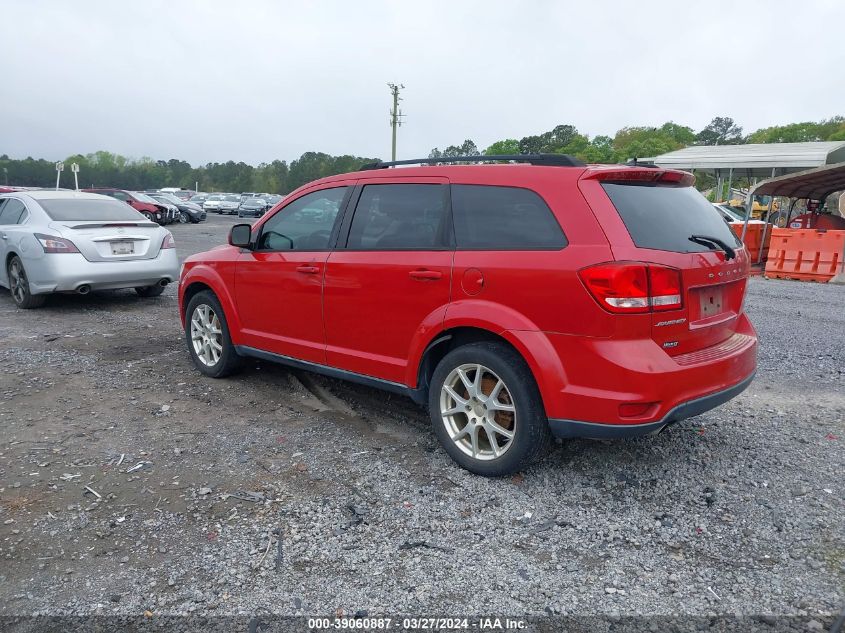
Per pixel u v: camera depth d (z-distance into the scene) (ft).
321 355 14.76
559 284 10.61
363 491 11.58
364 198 14.14
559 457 13.01
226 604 8.54
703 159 69.72
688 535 10.22
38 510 10.77
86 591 8.76
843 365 20.20
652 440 13.94
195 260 18.61
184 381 17.98
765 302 32.35
